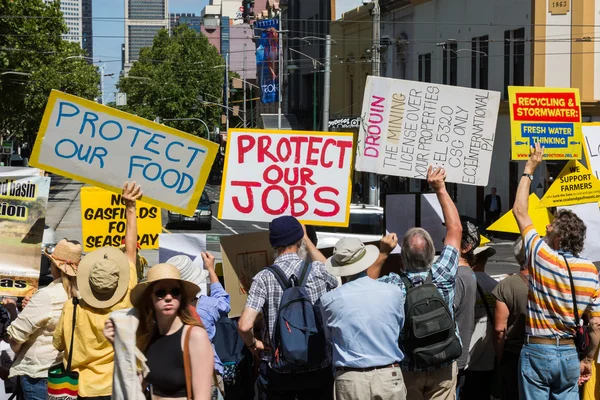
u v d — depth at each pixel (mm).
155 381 5391
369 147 8570
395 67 51469
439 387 6996
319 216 8625
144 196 8406
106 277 6629
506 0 39375
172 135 8375
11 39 51219
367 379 6496
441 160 8578
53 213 45406
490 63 41031
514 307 7652
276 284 6840
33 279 9023
